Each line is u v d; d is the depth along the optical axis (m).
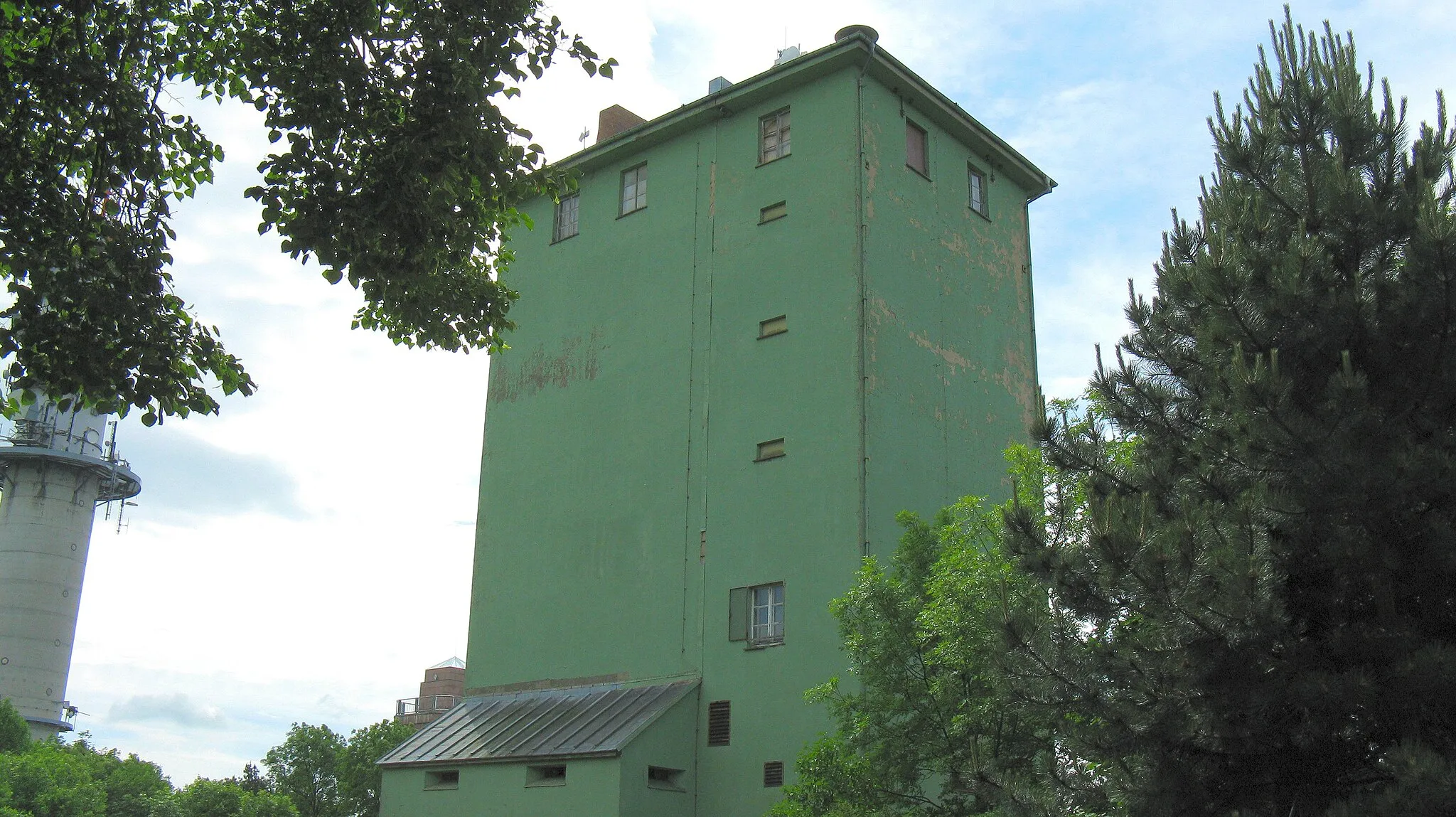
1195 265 12.73
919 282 30.84
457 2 15.12
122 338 14.52
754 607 28.19
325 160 14.98
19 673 71.19
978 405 31.88
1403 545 11.41
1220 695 11.38
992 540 20.19
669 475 30.72
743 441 29.55
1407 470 10.98
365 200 14.72
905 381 29.44
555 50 15.81
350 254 14.95
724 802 27.06
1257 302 12.21
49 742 69.88
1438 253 11.45
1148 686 11.68
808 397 28.75
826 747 19.95
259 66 15.08
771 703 26.97
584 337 33.94
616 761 26.11
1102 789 12.34
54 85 14.27
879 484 27.69
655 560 30.27
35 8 14.55
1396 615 11.50
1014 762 17.06
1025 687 12.45
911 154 32.16
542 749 27.61
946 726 18.86
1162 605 11.41
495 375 35.91
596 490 32.19
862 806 19.08
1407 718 10.95
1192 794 11.52
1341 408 11.16
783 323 29.88
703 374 30.91
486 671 33.00
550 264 35.47
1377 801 10.12
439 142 14.79
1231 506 11.55
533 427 34.34
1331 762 11.52
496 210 16.73
